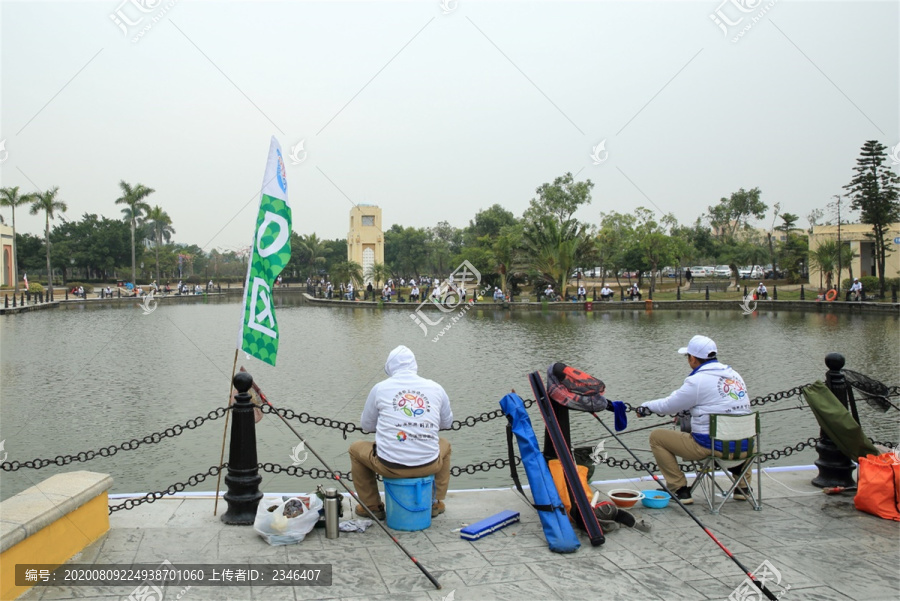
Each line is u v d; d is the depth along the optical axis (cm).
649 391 1480
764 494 596
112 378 1739
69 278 7888
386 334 2870
